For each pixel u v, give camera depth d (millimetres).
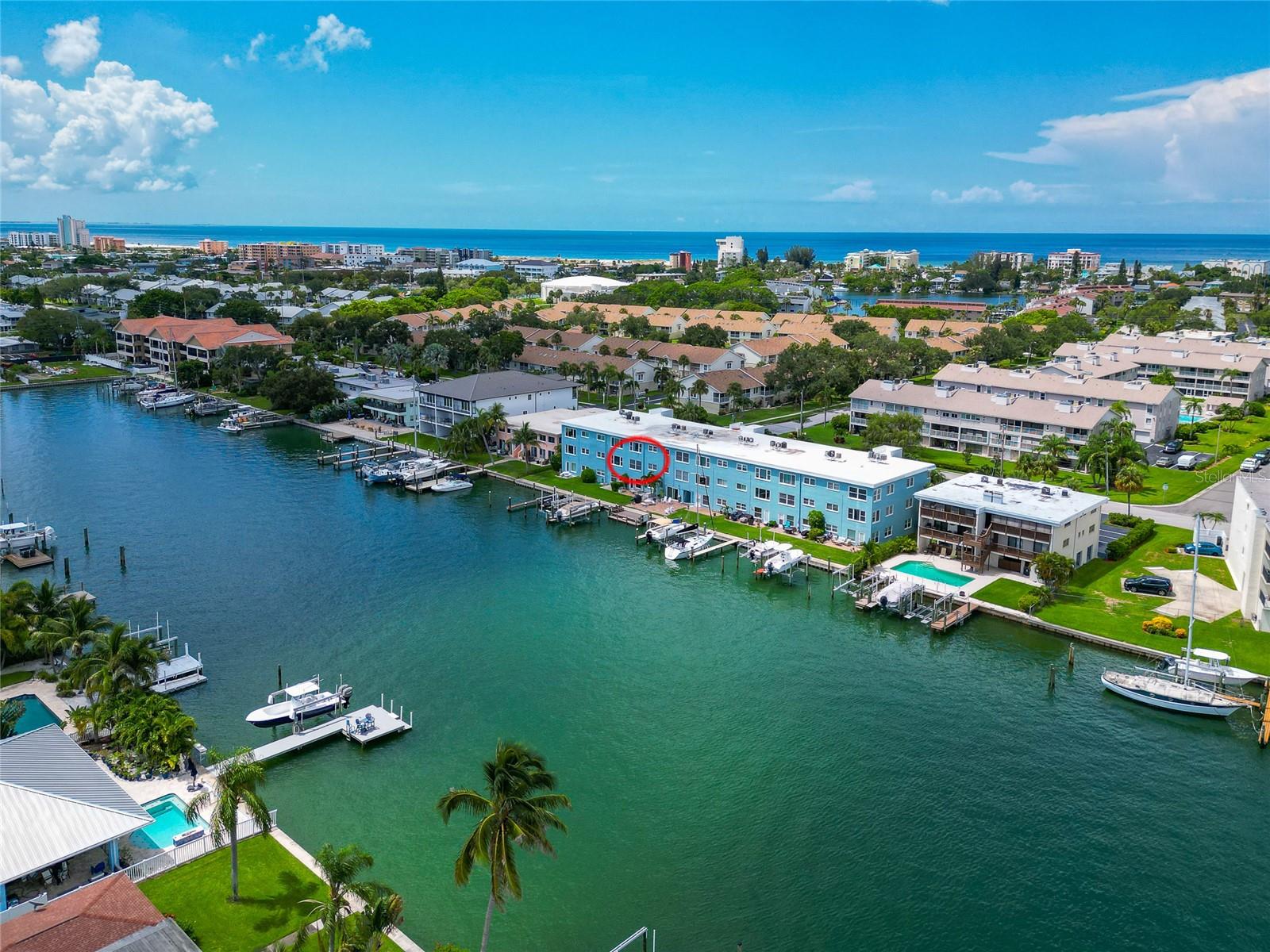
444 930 58719
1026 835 67938
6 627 87500
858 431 190625
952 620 102000
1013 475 148375
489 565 121188
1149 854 65938
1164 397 176500
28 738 66812
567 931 58906
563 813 70312
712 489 142250
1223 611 103625
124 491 152125
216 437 193250
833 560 120812
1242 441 182500
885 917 59969
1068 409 167500
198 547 126500
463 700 86625
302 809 70312
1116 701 87188
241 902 58438
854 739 80500
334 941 51156
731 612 107062
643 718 83750
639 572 119312
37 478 158625
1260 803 72062
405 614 105375
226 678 89938
